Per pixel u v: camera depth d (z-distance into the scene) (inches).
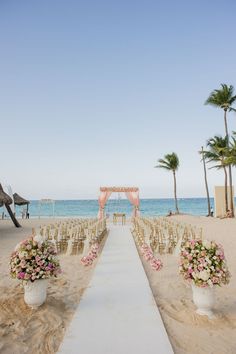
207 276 162.6
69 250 402.9
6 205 798.5
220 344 141.7
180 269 174.7
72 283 252.4
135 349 130.3
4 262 347.9
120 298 201.6
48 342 143.5
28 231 700.0
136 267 302.0
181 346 139.1
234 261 334.6
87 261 301.0
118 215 981.8
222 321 166.6
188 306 189.2
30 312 175.5
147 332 147.6
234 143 1088.8
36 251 178.7
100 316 168.7
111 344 135.0
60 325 161.8
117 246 452.4
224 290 227.5
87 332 147.5
